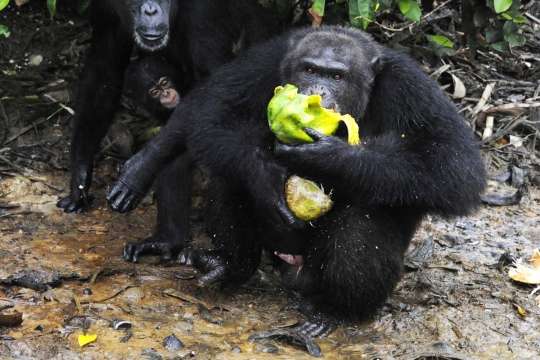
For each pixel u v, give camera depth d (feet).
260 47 37.83
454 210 33.81
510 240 42.16
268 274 38.75
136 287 35.70
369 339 33.06
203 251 37.50
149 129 49.49
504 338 33.19
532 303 35.99
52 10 46.06
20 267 36.70
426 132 34.40
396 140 34.22
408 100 35.14
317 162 32.35
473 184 33.94
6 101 49.55
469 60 53.57
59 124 49.03
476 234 42.73
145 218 43.57
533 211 45.34
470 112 51.06
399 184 32.83
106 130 44.68
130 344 31.22
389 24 53.42
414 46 52.70
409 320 34.42
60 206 43.50
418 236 42.32
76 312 33.32
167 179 40.34
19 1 50.96
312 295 35.73
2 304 33.40
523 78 55.21
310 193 32.94
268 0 48.83
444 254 40.47
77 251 39.19
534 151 50.37
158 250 39.70
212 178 36.86
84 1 52.11
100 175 46.68
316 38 35.09
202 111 36.37
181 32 43.45
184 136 39.37
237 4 44.37
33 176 45.68
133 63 45.52
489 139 50.16
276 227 35.24
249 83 36.52
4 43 52.47
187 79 45.42
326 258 33.91
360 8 41.91
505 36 49.16
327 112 32.60
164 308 34.37
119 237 41.22
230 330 33.06
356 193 33.09
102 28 44.16
